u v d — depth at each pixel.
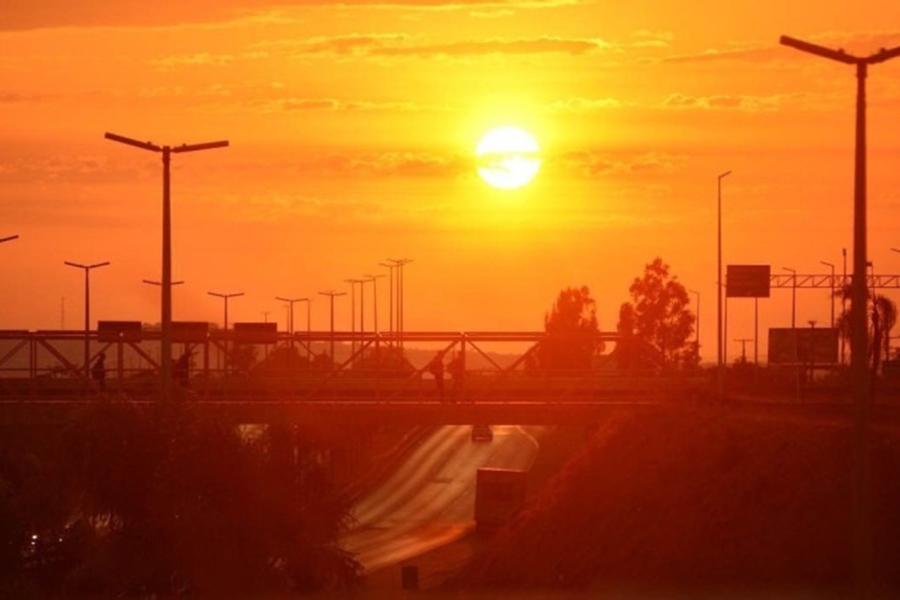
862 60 147.62
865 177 147.00
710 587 194.75
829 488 195.62
